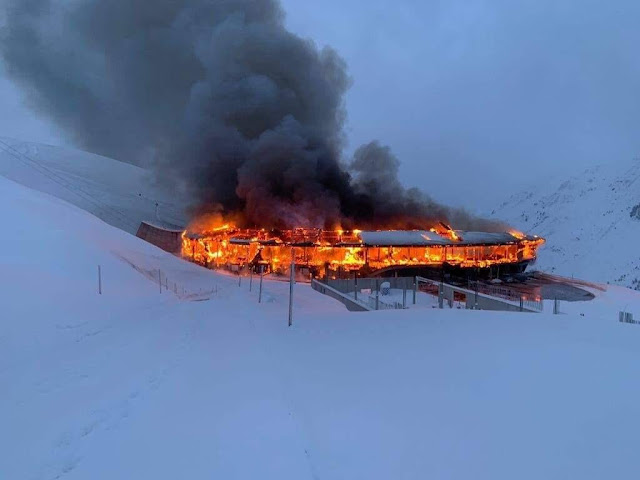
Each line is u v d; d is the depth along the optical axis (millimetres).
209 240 59250
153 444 6164
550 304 36438
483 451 5652
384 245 52562
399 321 16609
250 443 6125
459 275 51719
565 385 7836
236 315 20641
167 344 13398
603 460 5195
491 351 10625
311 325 17531
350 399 7949
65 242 27844
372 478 5180
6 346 12344
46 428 6824
